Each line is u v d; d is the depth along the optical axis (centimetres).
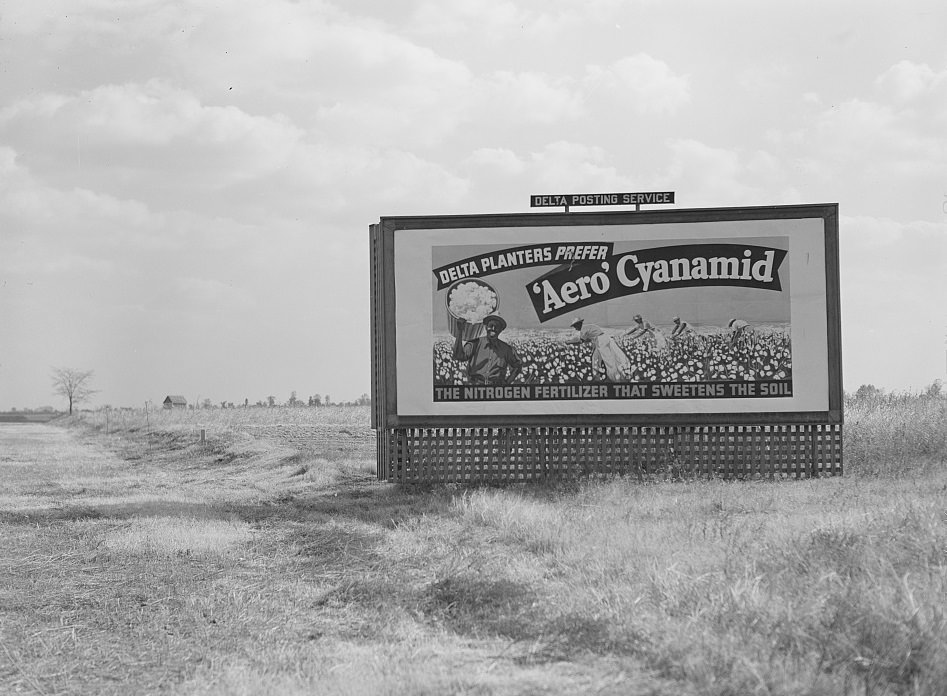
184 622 841
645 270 1788
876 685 548
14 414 16400
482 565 960
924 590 678
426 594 897
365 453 2634
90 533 1301
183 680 686
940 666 559
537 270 1800
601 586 807
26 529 1348
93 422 7662
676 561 868
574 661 654
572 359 1791
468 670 643
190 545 1190
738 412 1766
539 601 809
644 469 1794
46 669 717
